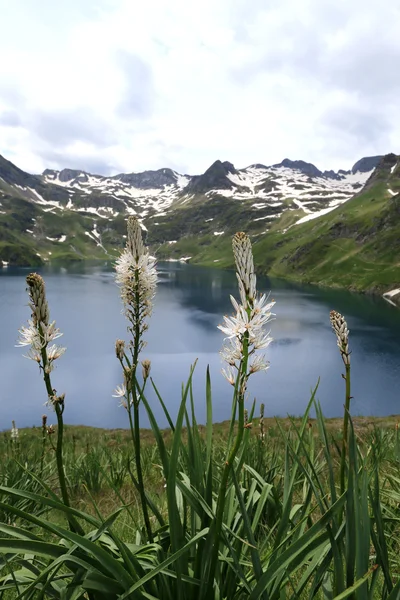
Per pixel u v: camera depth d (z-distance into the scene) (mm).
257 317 2676
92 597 3418
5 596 4328
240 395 2721
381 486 6449
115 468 11812
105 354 74500
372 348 80875
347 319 109125
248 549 4289
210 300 143500
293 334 92188
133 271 3551
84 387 58875
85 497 10211
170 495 3166
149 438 27516
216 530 2996
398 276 159375
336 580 3088
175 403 54375
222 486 2912
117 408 52156
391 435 11086
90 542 2953
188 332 92000
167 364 69312
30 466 8898
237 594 3475
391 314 116625
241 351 2713
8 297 132875
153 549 3531
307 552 3148
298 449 4441
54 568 3209
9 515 6883
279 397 57156
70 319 104125
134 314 3586
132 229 3607
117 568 3014
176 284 189375
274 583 3172
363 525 3068
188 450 3822
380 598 4062
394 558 4656
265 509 5387
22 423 47688
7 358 70812
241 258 2744
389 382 62594
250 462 6773
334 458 8125
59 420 3350
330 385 61469
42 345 3221
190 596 3377
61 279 194000
